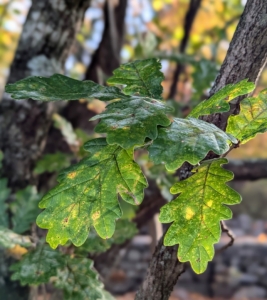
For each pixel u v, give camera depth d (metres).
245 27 0.36
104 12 0.93
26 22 0.70
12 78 0.70
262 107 0.31
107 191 0.31
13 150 0.69
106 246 0.51
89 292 0.47
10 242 0.47
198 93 0.85
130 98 0.29
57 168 0.68
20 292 0.63
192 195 0.31
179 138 0.26
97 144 0.32
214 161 0.29
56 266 0.46
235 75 0.36
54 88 0.31
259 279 2.16
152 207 0.78
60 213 0.31
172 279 0.38
